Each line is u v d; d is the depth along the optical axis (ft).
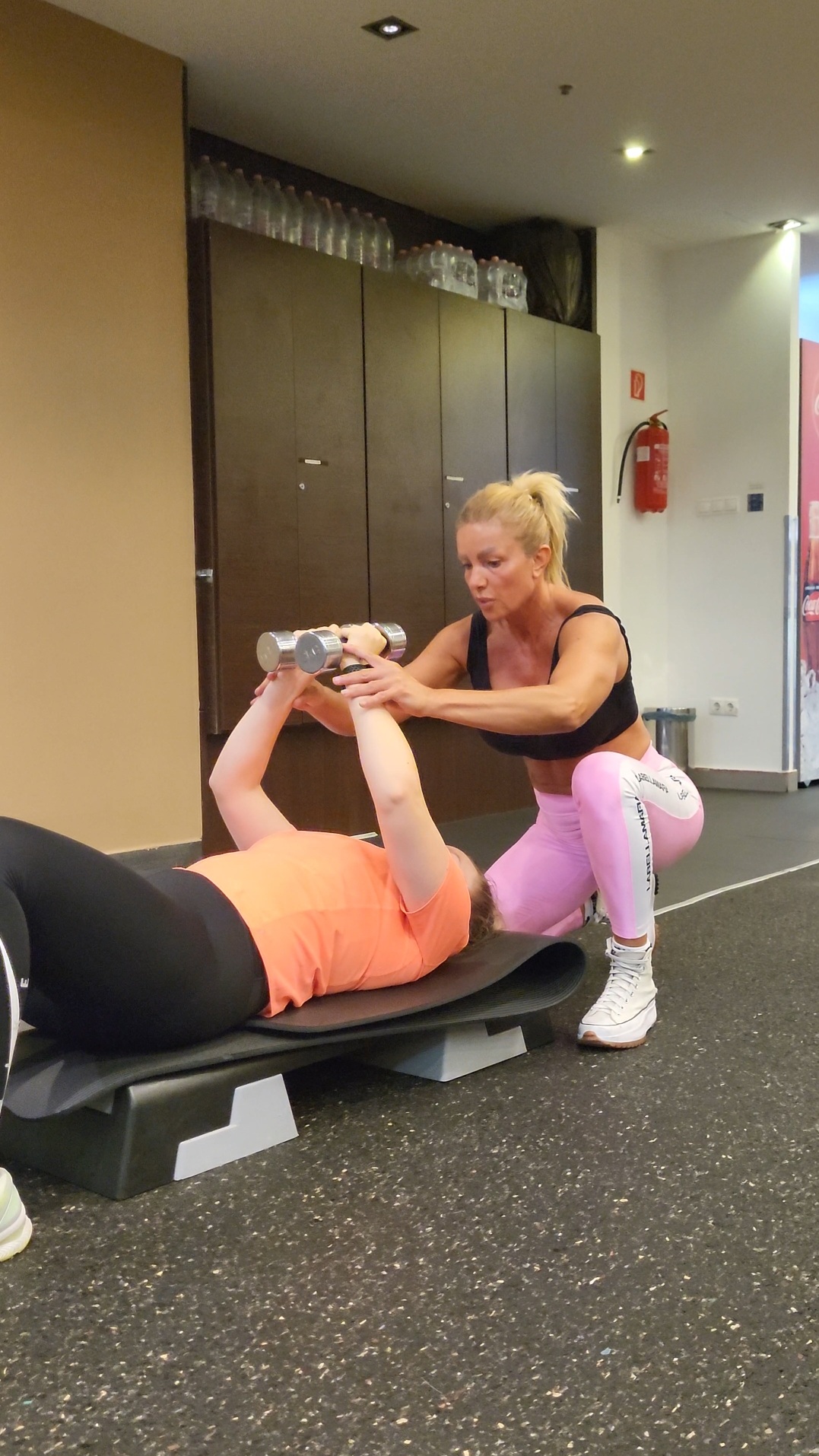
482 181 16.10
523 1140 5.28
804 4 11.41
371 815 15.07
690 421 19.81
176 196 12.21
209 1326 3.76
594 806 6.57
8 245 10.77
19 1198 4.32
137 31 11.56
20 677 11.07
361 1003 5.42
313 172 15.61
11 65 10.71
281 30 11.62
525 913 7.64
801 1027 6.92
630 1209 4.60
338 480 14.02
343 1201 4.66
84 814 11.64
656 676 20.20
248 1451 3.16
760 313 18.95
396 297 14.65
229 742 6.23
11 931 3.98
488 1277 4.07
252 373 12.95
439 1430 3.24
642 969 6.67
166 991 4.58
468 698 5.81
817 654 19.77
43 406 11.12
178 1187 4.81
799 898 10.72
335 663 5.54
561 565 6.99
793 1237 4.37
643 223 18.10
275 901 5.19
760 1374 3.50
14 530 10.94
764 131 14.51
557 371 17.28
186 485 12.43
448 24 11.62
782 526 19.01
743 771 19.65
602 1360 3.57
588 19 11.59
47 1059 4.95
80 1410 3.33
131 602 11.95
